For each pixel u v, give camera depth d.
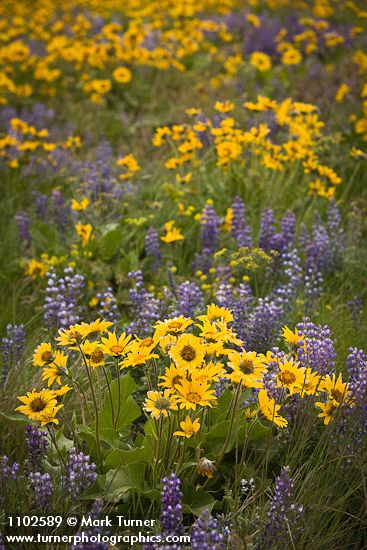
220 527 2.87
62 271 5.13
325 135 7.15
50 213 6.21
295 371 2.91
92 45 9.75
